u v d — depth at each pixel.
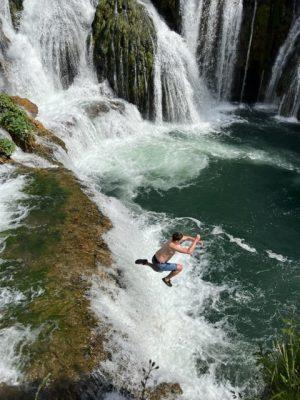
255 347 9.52
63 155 15.16
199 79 21.77
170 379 7.99
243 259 12.29
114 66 19.31
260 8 20.88
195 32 21.30
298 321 10.27
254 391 8.22
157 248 12.20
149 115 19.94
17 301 8.53
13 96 16.78
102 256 10.14
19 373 7.14
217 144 18.52
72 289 8.94
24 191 12.05
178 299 10.59
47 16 19.55
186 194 15.09
